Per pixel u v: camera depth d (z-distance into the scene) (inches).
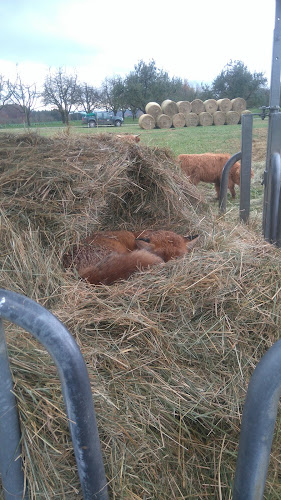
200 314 111.0
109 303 111.4
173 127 1027.3
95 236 145.8
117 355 93.5
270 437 50.7
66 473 69.1
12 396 59.2
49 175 143.9
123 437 76.7
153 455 78.3
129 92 1193.4
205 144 565.9
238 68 1293.1
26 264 117.8
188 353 99.4
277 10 156.6
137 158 179.0
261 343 107.0
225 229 172.9
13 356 77.5
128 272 131.0
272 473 82.4
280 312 113.4
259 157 515.5
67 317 102.0
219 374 96.8
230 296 114.7
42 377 75.5
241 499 54.2
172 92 1300.4
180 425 83.4
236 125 1064.8
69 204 142.9
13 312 50.9
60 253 132.3
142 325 102.3
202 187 427.5
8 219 126.3
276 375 47.8
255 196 347.6
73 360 50.9
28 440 65.3
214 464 81.9
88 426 54.8
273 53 161.5
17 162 145.8
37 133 172.7
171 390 88.7
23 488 64.9
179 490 77.0
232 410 88.7
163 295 113.0
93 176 152.4
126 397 84.5
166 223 182.7
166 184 183.0
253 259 134.2
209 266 125.9
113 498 69.6
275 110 169.3
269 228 170.9
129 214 184.9
